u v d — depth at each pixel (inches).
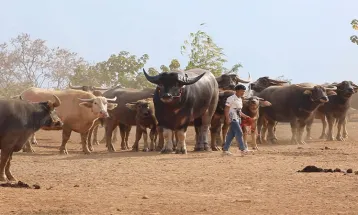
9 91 2255.2
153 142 1015.6
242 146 839.7
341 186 531.8
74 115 945.5
